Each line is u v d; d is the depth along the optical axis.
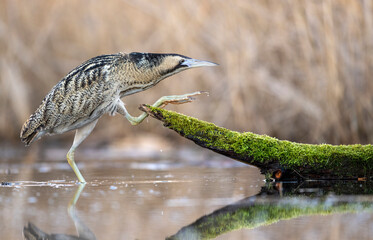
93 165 13.55
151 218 6.95
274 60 16.69
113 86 10.57
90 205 7.79
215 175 11.20
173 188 9.38
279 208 7.51
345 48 15.27
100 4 18.80
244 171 11.96
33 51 18.98
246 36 16.62
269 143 9.97
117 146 18.41
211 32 17.12
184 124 9.81
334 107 15.20
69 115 10.52
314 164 10.01
